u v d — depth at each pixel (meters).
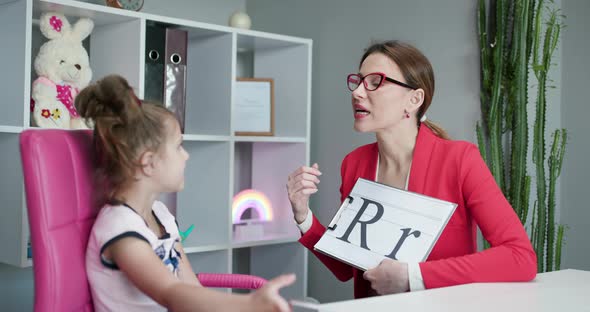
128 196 1.19
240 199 2.90
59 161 1.12
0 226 2.12
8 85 2.10
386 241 1.38
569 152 2.51
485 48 2.26
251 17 3.35
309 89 2.85
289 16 3.15
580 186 2.47
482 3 2.26
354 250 1.40
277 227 2.95
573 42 2.50
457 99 2.43
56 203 1.08
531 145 2.40
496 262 1.32
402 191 1.44
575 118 2.49
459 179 1.53
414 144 1.65
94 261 1.14
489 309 1.02
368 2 2.77
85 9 2.19
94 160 1.23
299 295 2.87
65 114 2.20
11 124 2.08
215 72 2.65
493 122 2.19
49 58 2.17
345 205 1.50
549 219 2.23
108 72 2.45
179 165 1.22
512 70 2.19
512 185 2.17
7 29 2.10
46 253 1.05
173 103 2.48
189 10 3.02
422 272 1.30
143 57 2.33
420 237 1.35
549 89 2.49
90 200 1.21
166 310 1.21
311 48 2.85
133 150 1.14
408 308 1.01
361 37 2.80
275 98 2.98
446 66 2.47
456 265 1.31
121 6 2.39
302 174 1.70
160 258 1.21
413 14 2.59
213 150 2.64
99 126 1.14
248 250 3.19
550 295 1.15
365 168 1.76
